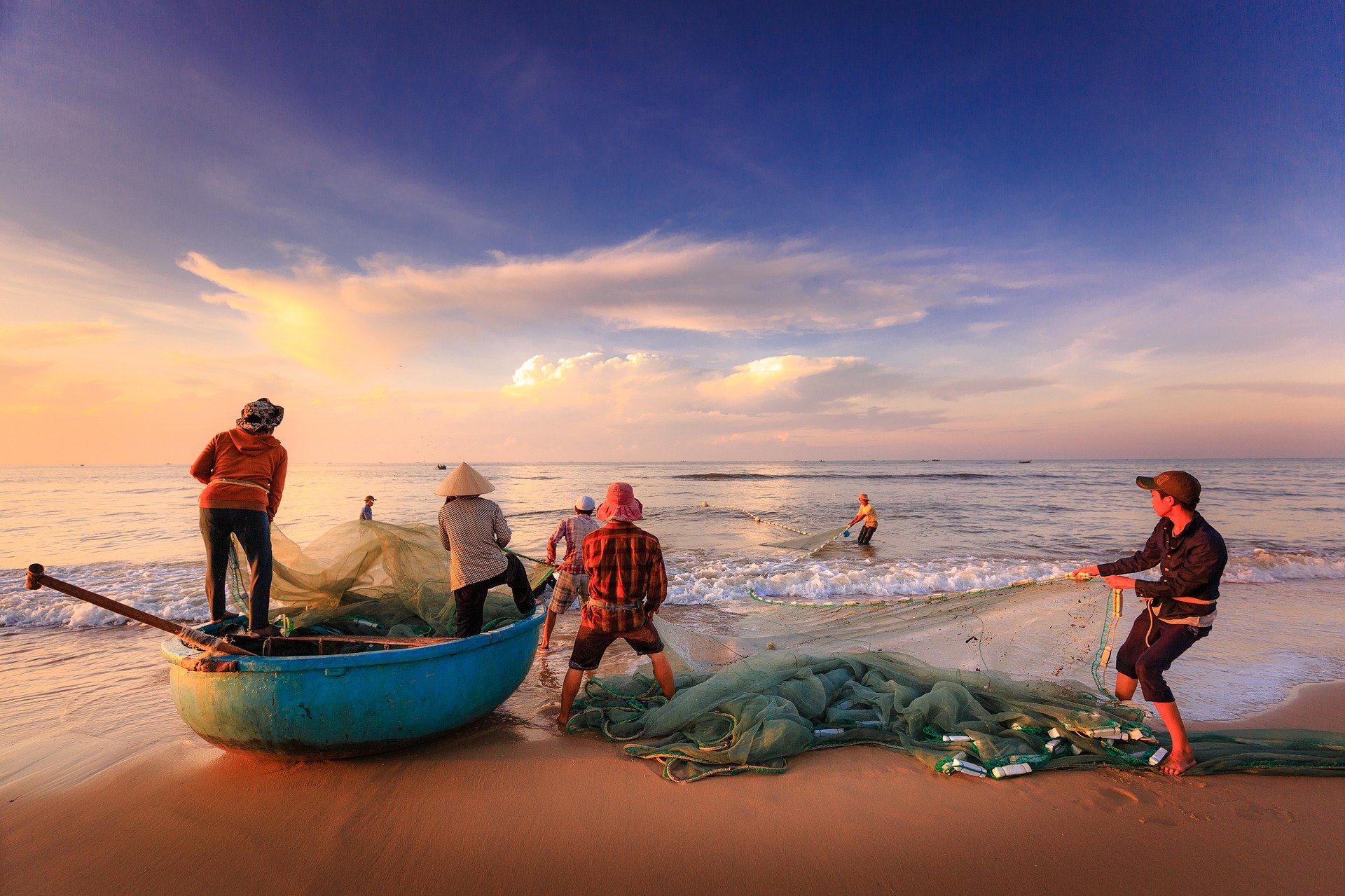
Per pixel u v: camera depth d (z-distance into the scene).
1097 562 13.02
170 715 5.25
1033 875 3.12
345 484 49.44
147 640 7.68
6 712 5.30
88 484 53.47
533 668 6.51
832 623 6.64
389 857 3.28
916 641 6.16
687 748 4.26
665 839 3.41
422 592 5.80
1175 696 5.57
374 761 4.30
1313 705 5.37
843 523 21.38
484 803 3.77
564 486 49.19
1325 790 3.87
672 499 34.06
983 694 4.85
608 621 4.68
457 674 4.33
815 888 3.03
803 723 4.46
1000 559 13.61
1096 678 4.83
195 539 17.28
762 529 19.98
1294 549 14.57
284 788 3.95
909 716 4.52
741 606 9.66
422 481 56.72
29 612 8.50
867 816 3.62
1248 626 7.88
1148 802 3.75
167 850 3.35
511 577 5.43
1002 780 4.00
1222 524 19.61
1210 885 3.03
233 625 5.05
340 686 3.94
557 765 4.24
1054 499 32.59
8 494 38.78
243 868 3.20
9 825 3.57
